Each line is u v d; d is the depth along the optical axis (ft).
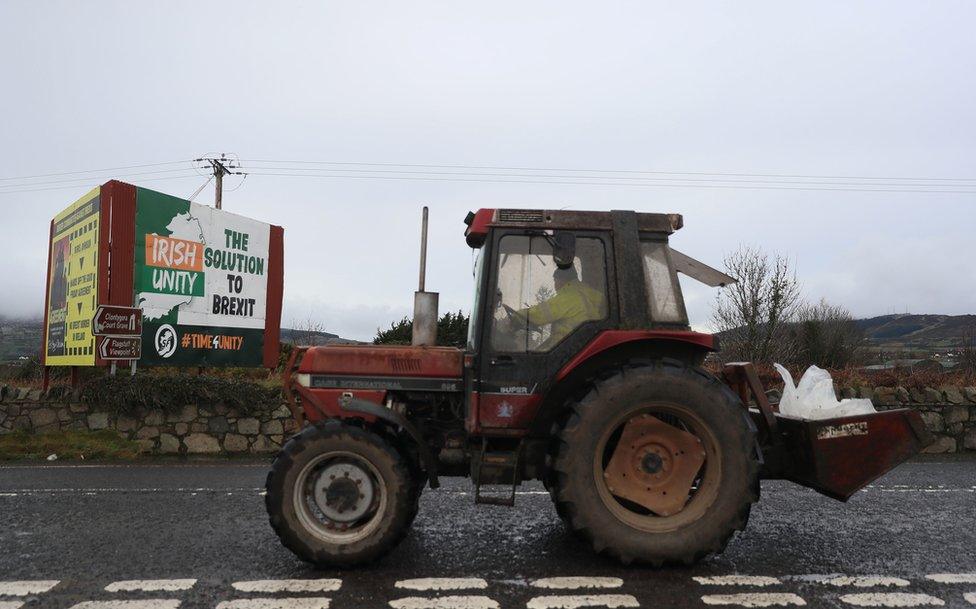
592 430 12.67
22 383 38.27
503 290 13.91
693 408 12.84
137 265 33.68
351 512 13.00
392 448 13.01
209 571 12.78
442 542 14.66
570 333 13.75
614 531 12.59
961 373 39.96
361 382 14.32
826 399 15.28
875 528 16.05
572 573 12.65
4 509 17.98
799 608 11.00
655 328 13.71
